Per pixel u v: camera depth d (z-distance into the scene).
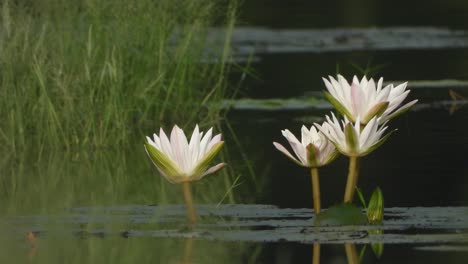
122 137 12.22
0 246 6.81
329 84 6.93
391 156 10.37
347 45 21.14
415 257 6.23
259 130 12.49
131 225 7.33
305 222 7.08
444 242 6.54
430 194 8.34
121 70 12.96
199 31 14.83
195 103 13.90
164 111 13.96
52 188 9.47
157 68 13.84
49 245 6.83
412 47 20.52
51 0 13.58
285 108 14.24
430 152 10.52
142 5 13.90
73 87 12.59
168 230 7.06
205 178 9.67
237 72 17.53
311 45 21.25
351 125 6.66
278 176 9.62
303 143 7.07
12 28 12.95
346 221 6.97
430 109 13.55
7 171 10.56
